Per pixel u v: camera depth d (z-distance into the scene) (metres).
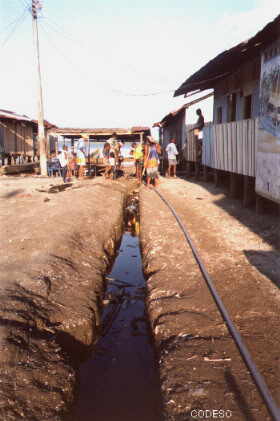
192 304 4.99
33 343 4.21
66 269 6.41
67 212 10.41
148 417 3.83
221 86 16.53
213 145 14.71
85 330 5.08
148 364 4.77
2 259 6.42
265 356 3.78
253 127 9.75
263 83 8.84
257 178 9.35
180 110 22.81
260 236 7.84
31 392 3.54
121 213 12.69
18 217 9.80
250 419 3.04
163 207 11.88
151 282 6.02
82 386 4.35
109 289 6.99
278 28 7.75
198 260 6.45
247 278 5.70
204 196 13.48
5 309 4.55
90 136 28.62
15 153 27.36
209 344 4.07
